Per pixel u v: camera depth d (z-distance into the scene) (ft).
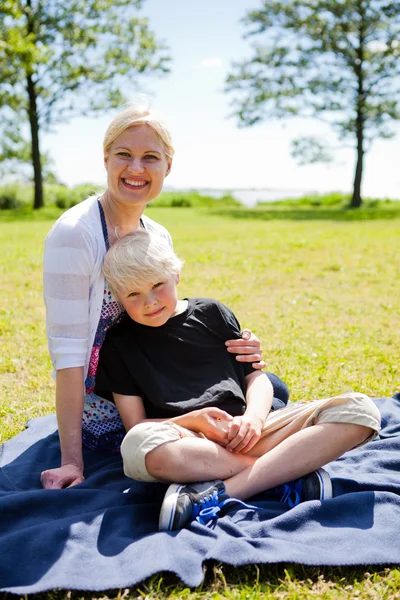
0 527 7.67
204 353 9.15
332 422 8.20
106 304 9.09
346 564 6.95
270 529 7.55
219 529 7.50
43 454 9.99
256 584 6.69
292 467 8.18
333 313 21.56
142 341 9.05
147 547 7.07
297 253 36.19
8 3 62.64
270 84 91.91
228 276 28.76
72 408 9.00
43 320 20.29
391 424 11.41
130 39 81.41
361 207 91.56
